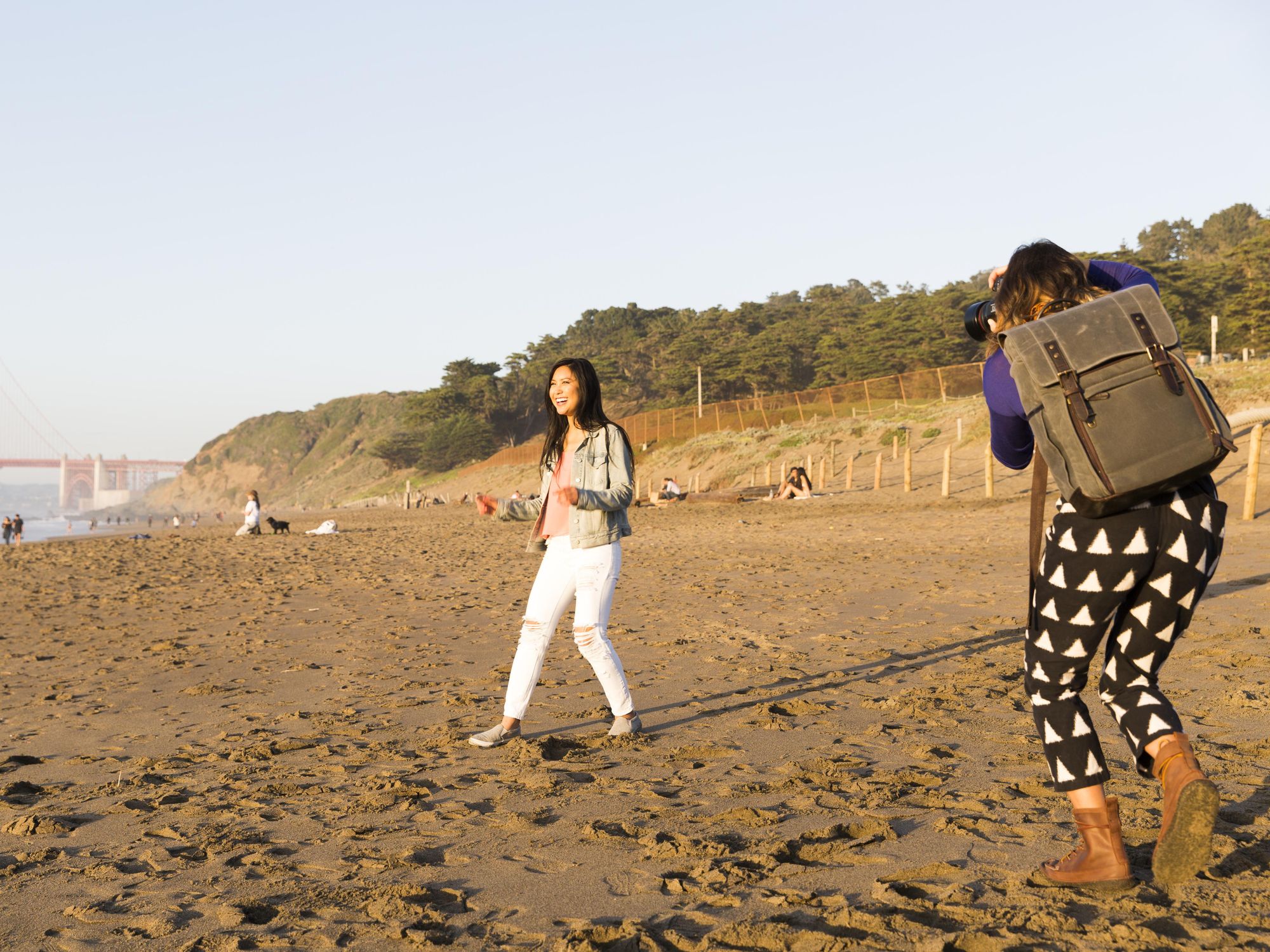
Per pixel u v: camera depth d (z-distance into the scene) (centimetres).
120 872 277
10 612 1027
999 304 251
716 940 212
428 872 271
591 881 259
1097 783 233
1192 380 213
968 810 304
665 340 12950
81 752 445
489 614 870
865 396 5362
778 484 3541
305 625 848
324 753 424
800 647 635
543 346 14638
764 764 373
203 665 669
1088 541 223
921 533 1484
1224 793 304
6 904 256
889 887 236
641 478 5094
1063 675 237
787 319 13475
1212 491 227
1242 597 720
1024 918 217
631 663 609
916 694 479
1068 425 213
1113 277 254
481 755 408
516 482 6894
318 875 272
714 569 1143
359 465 18862
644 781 357
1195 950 200
